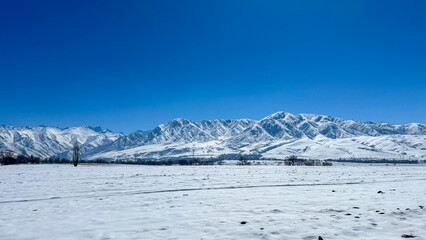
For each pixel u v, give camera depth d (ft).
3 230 38.99
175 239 33.94
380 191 73.15
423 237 32.91
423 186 89.40
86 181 114.01
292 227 38.22
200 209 52.54
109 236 35.68
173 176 146.20
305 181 110.93
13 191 81.10
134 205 57.52
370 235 34.09
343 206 53.26
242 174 165.27
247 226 39.32
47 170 216.33
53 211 51.85
